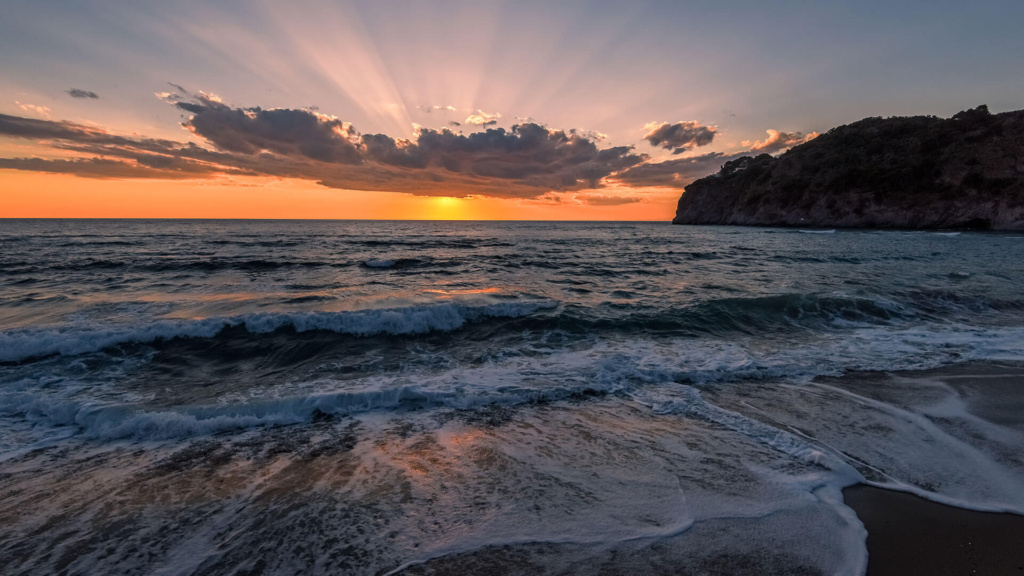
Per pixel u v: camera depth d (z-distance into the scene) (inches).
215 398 187.0
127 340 259.9
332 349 268.1
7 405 176.4
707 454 137.6
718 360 240.7
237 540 97.6
